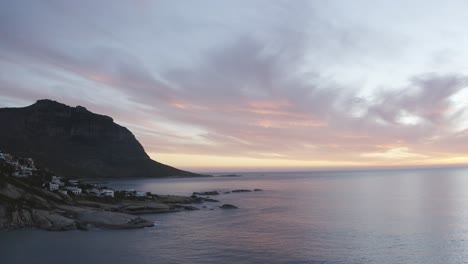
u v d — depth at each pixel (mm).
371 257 70250
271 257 71062
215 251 75750
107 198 155750
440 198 177375
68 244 81562
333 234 91125
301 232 94812
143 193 184250
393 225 102125
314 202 173000
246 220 118250
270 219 119562
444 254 71812
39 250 76375
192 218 124688
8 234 91062
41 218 101125
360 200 177000
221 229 101125
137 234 93500
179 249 77562
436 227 98250
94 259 70250
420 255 71312
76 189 153500
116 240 85938
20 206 103000
